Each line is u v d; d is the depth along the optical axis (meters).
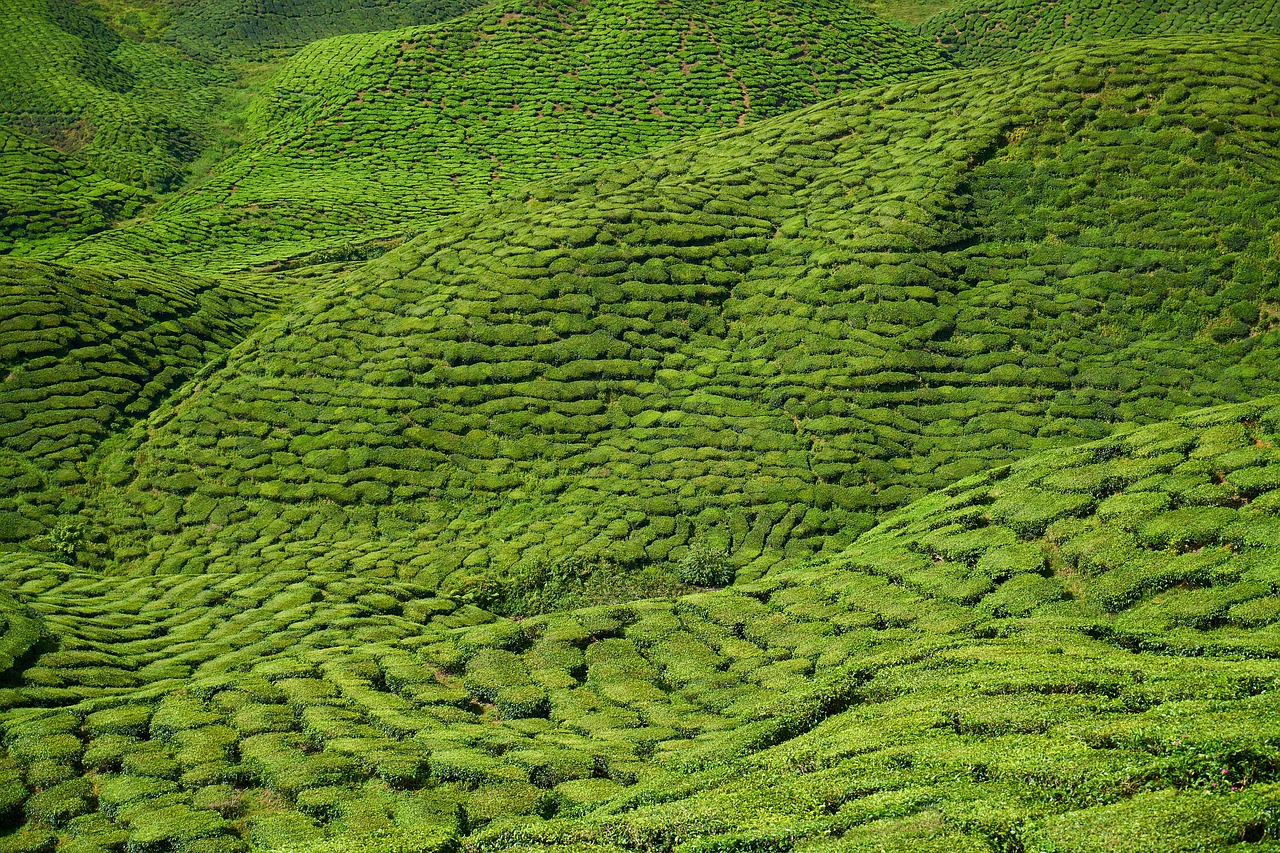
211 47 139.88
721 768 22.08
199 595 38.62
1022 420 45.69
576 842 19.72
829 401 47.97
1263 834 13.55
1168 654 23.09
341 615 35.84
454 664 31.70
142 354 56.91
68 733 27.06
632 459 46.62
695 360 52.88
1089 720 18.97
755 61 113.88
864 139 67.69
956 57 126.31
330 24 149.50
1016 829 15.45
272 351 55.47
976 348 50.12
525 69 113.06
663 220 60.81
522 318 54.66
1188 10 113.69
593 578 39.47
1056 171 57.81
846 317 52.50
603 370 52.03
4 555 42.22
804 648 29.31
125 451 49.28
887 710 22.45
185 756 25.98
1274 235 50.75
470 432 48.94
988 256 55.22
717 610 32.69
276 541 43.88
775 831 17.55
